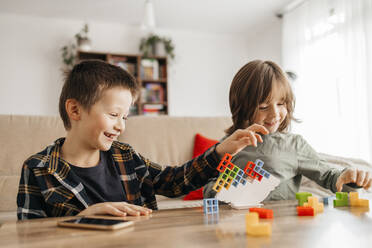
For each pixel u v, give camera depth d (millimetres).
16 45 3746
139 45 4230
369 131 2557
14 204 1410
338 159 1511
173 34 4402
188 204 1442
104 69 727
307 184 1441
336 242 327
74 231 410
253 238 350
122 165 863
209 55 4570
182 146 1835
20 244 352
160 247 320
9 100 3688
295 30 3529
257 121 938
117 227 414
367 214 483
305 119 3289
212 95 4559
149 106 4051
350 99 2770
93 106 698
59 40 3898
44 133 1648
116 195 812
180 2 3506
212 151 733
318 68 3141
